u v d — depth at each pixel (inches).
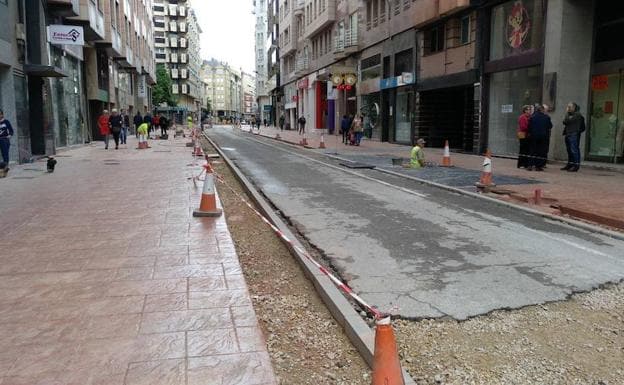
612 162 639.1
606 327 176.6
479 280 221.6
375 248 274.7
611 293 207.0
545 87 685.3
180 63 4424.2
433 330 173.8
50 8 856.3
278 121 3073.3
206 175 335.9
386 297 201.8
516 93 772.0
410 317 183.3
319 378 143.2
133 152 900.6
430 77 1008.9
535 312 188.2
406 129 1147.3
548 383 141.7
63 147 953.5
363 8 1381.6
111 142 1245.1
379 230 316.2
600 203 379.9
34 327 164.6
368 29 1357.0
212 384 132.3
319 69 1914.4
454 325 177.6
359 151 957.8
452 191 471.5
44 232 287.3
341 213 369.4
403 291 208.5
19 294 192.5
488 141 845.8
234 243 282.8
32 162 705.0
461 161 739.4
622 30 619.2
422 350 160.2
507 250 268.8
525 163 629.0
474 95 859.4
